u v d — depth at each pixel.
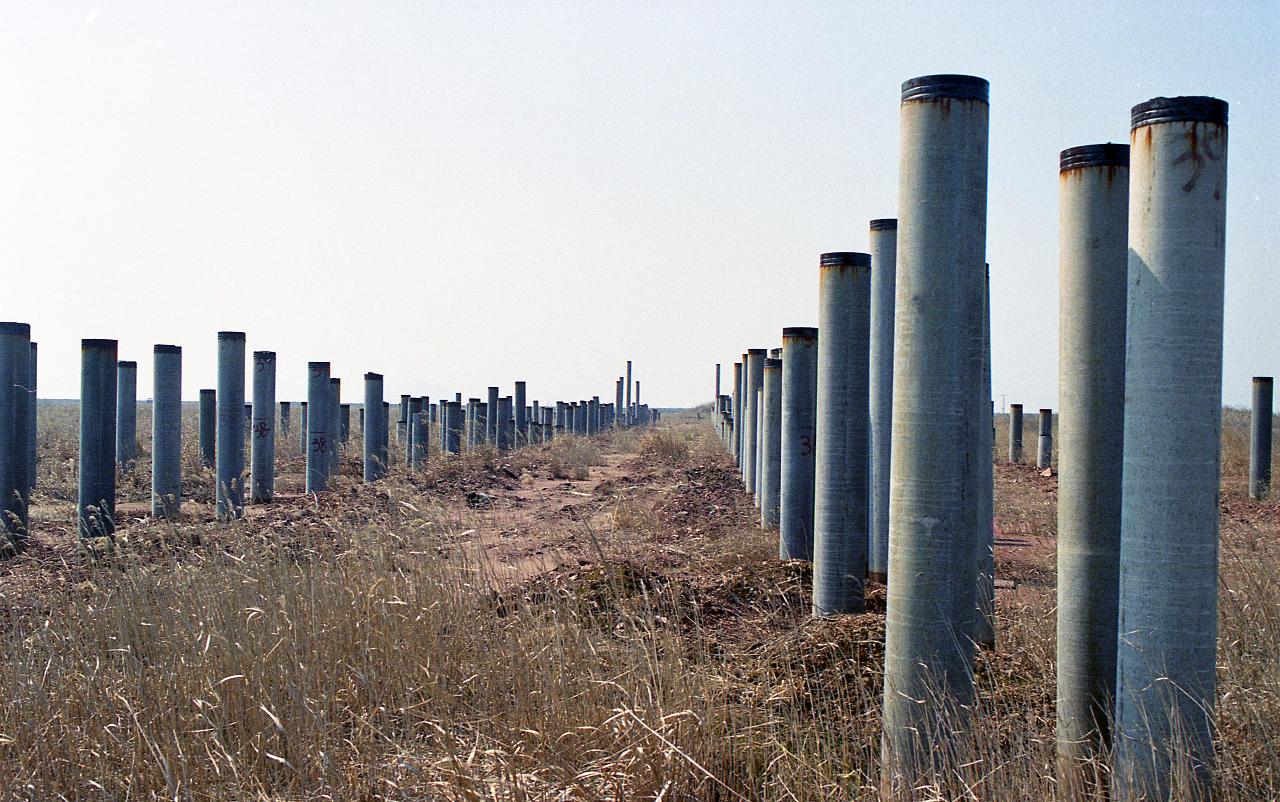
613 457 38.84
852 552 8.95
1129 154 5.23
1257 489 21.05
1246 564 8.52
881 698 6.33
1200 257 4.61
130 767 5.36
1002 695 6.26
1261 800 4.77
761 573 10.19
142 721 5.72
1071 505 5.59
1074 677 5.53
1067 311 5.72
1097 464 5.54
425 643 6.65
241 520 12.15
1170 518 4.64
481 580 7.70
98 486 14.23
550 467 28.95
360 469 26.22
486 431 33.53
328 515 13.52
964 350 5.39
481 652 6.59
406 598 7.07
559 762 5.24
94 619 6.98
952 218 5.36
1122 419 5.57
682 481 23.95
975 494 5.47
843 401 9.01
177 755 5.39
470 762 5.09
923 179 5.39
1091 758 5.19
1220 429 4.71
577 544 11.97
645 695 5.83
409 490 11.73
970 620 5.45
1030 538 14.25
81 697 5.94
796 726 5.51
